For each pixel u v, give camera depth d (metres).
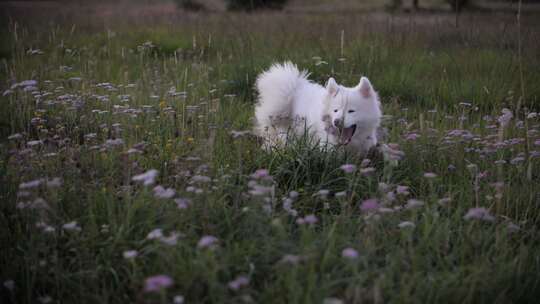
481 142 4.71
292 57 8.29
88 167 3.78
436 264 3.10
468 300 2.63
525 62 8.01
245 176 3.82
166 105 5.52
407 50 9.05
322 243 2.94
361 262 2.89
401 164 4.47
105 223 3.26
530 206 3.89
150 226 3.07
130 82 7.52
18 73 6.93
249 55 8.68
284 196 3.89
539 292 2.90
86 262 2.89
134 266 2.67
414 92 7.26
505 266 2.92
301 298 2.49
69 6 23.42
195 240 2.98
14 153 3.85
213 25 12.63
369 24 11.42
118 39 11.09
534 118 5.92
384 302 2.63
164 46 10.62
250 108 6.65
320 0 33.44
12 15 16.28
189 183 3.44
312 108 5.25
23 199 3.32
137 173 3.77
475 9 22.77
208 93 5.96
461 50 9.13
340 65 7.75
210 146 3.87
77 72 7.60
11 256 3.02
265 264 2.86
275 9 24.34
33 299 2.85
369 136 4.64
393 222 3.28
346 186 4.01
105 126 4.59
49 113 5.36
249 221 3.19
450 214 3.77
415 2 25.95
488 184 3.94
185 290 2.54
